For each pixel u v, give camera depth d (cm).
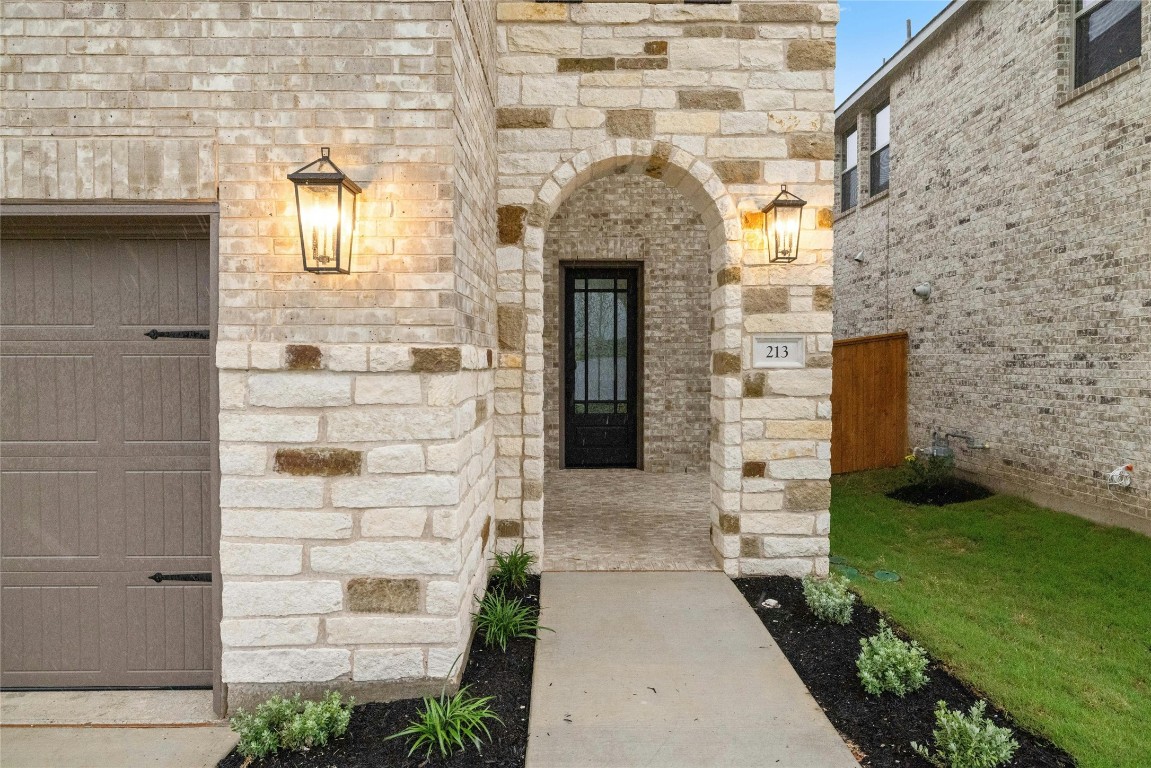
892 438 923
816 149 477
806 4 474
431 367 300
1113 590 482
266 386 298
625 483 810
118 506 327
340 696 295
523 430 483
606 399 911
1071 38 657
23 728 297
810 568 483
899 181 951
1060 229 661
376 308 301
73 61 294
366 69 299
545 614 407
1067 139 650
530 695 312
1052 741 279
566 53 477
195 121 296
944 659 352
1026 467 710
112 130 296
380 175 300
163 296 321
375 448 302
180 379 323
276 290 299
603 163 485
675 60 477
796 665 346
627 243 866
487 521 436
